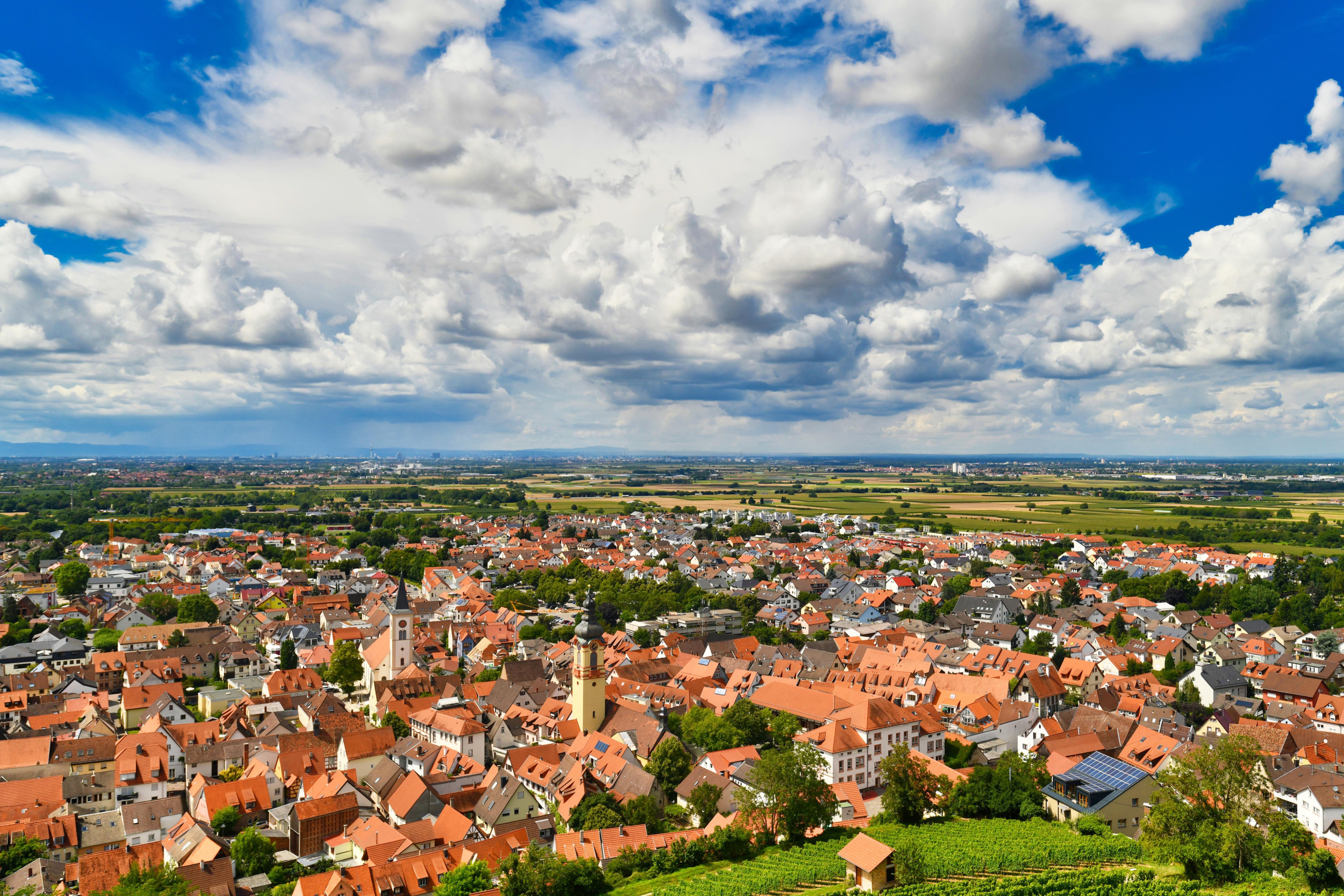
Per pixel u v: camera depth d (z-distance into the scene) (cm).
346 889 12156
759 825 13775
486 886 11919
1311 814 15150
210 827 15000
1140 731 18175
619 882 12275
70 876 13188
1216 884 11556
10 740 17575
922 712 19512
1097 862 12762
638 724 18625
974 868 12344
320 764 17525
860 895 11188
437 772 17050
